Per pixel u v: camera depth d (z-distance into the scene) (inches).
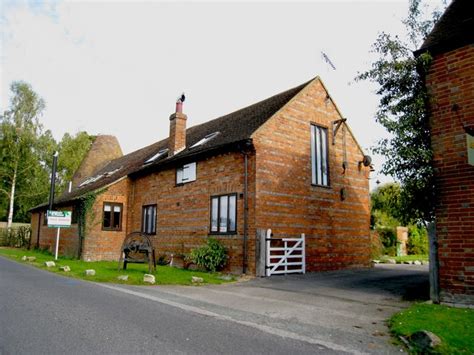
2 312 279.3
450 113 319.0
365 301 360.8
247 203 564.7
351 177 711.7
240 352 201.3
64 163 1802.4
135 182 876.0
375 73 396.8
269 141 582.9
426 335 216.8
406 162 377.4
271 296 386.0
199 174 668.1
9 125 1542.8
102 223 836.6
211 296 378.6
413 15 430.6
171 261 702.5
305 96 653.3
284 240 565.9
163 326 248.5
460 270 299.6
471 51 311.7
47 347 201.0
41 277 494.6
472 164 293.1
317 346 217.2
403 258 935.7
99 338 218.4
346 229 682.2
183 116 802.2
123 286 432.8
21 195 1594.5
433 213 380.8
